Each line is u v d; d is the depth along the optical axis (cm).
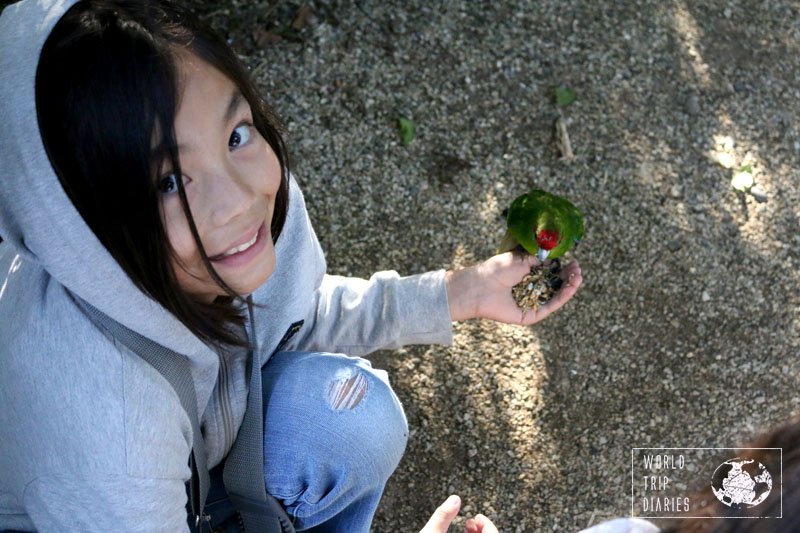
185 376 151
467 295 212
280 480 181
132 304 135
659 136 316
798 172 317
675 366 276
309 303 190
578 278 217
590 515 254
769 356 280
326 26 318
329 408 180
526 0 336
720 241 298
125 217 122
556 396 269
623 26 336
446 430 261
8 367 139
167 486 147
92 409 136
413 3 328
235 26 314
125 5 120
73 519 142
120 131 116
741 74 334
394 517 248
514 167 304
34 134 117
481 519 199
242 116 131
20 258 151
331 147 300
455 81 316
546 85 320
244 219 133
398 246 288
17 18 122
